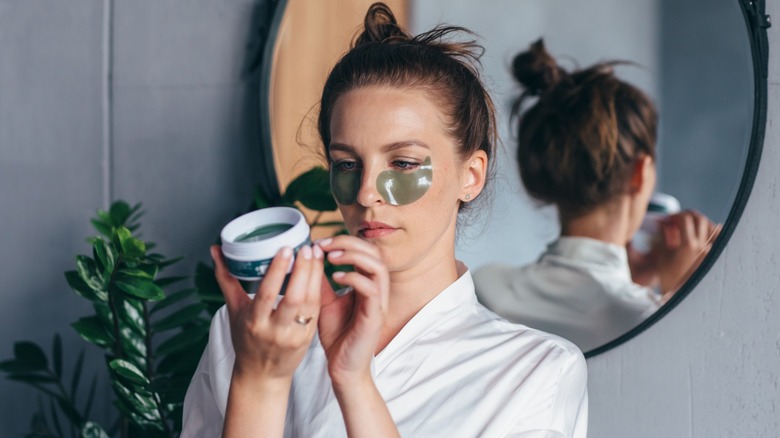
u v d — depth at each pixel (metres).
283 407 0.84
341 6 1.57
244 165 1.75
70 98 1.84
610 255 1.43
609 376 1.51
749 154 1.33
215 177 1.77
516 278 1.48
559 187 1.45
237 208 1.76
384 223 0.94
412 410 0.97
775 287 1.39
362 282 0.78
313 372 1.00
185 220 1.79
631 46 1.40
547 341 1.02
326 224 1.54
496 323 1.04
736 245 1.42
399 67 0.96
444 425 0.95
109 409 1.84
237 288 0.84
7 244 1.87
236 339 0.82
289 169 1.61
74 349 1.85
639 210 1.41
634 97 1.40
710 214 1.36
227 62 1.74
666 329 1.47
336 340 0.83
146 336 1.46
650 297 1.41
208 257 1.78
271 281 0.78
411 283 1.01
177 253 1.80
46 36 1.84
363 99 0.95
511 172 1.48
